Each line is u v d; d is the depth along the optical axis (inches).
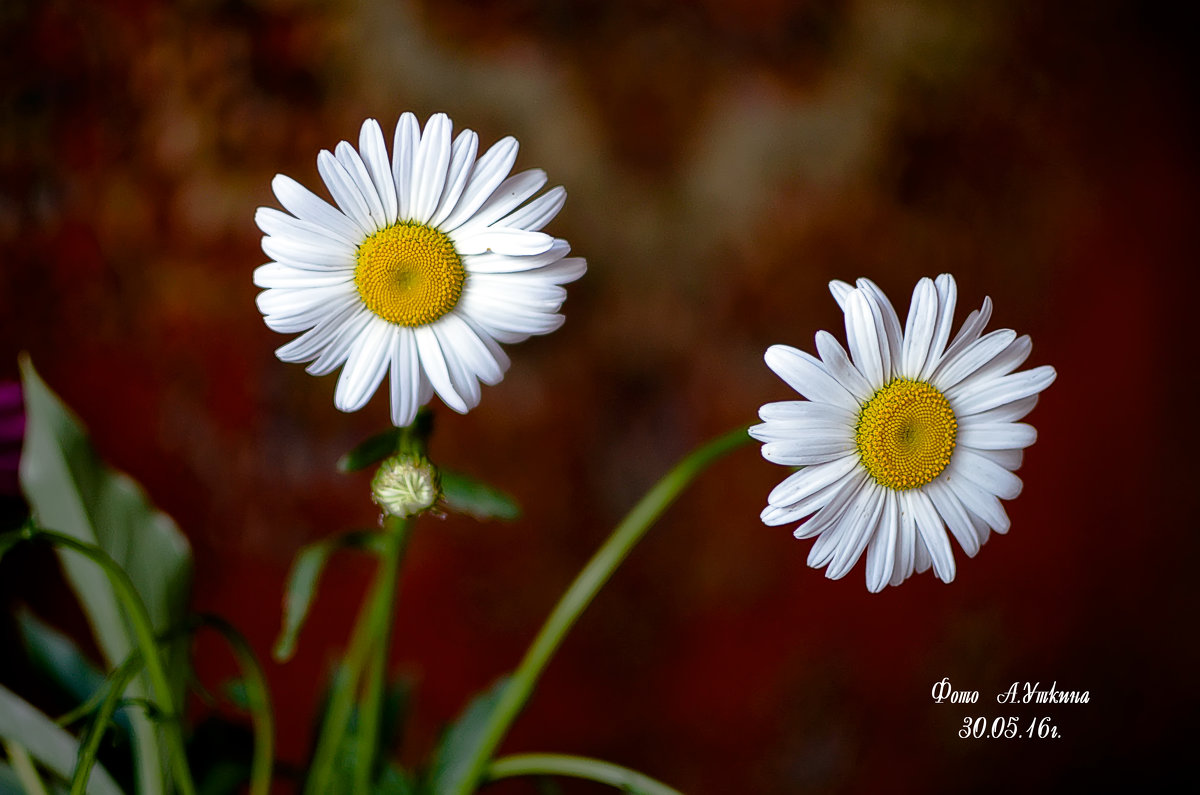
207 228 35.8
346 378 18.5
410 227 18.5
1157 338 43.8
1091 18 42.9
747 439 19.8
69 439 20.3
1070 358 43.1
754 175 40.5
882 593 41.8
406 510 18.7
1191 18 43.9
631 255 39.8
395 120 37.5
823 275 41.3
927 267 41.9
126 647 20.3
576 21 38.9
